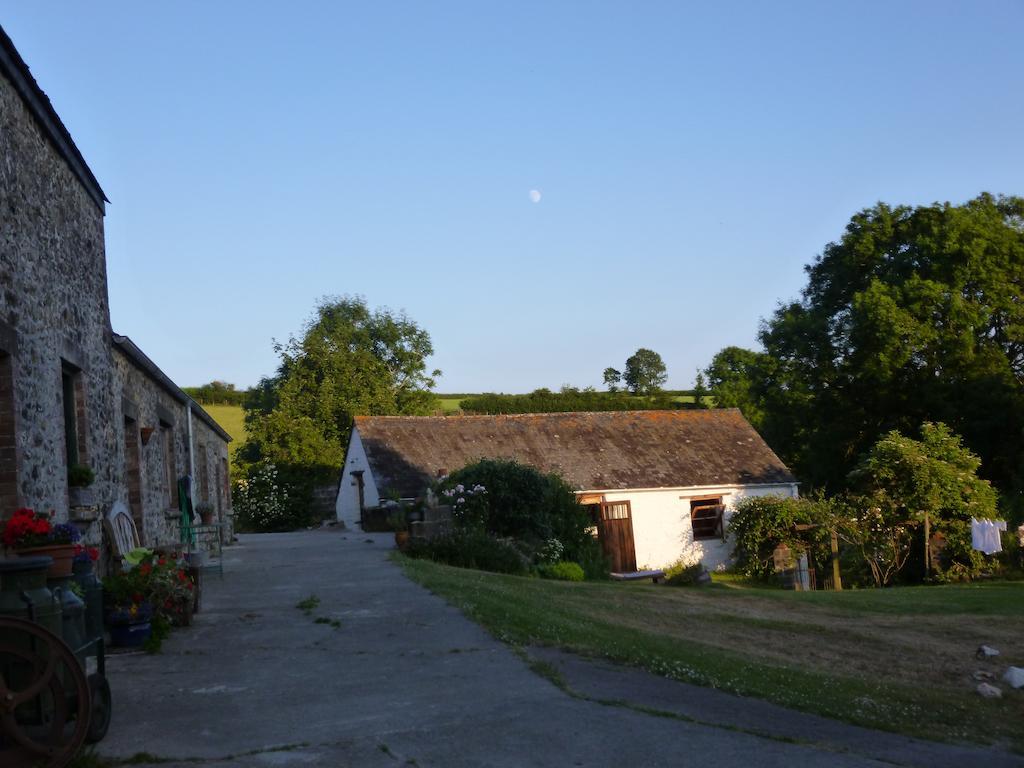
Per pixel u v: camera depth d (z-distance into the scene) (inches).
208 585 519.8
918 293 1277.1
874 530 980.6
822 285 1504.7
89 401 428.5
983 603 657.6
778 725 261.3
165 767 203.5
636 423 1237.7
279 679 288.5
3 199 318.7
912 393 1336.1
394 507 979.3
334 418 1865.2
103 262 469.4
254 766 203.6
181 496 625.0
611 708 255.3
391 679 287.0
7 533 239.8
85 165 423.2
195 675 294.8
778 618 555.2
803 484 1384.1
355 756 210.4
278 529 1502.2
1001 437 1251.2
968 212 1334.9
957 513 966.4
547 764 206.7
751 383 1541.6
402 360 2079.2
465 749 215.9
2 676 185.8
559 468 1107.9
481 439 1165.7
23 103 342.3
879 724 286.2
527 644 342.6
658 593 633.0
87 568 246.5
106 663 312.7
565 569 743.7
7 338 311.7
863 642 487.5
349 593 470.3
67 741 193.5
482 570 679.7
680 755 216.4
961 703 354.9
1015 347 1349.7
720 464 1165.7
